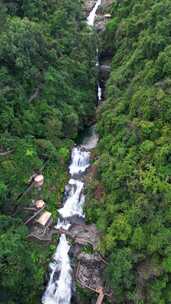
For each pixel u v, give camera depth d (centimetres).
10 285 3325
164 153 3462
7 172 3838
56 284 3741
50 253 3806
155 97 3800
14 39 4294
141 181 3450
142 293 3300
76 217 4059
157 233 3269
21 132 4175
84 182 4291
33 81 4469
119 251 3347
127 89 4459
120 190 3650
